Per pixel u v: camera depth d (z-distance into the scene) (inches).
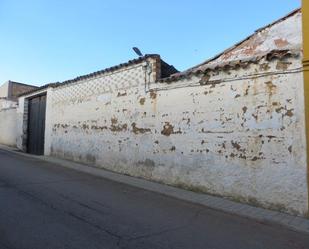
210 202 340.5
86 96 596.4
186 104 403.5
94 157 565.3
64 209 291.9
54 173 491.8
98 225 252.2
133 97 485.1
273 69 322.3
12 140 971.3
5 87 1254.3
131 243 219.1
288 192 306.0
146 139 458.9
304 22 302.2
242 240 238.5
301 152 299.3
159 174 435.5
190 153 395.5
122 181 442.9
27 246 204.2
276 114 318.3
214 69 367.6
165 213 299.4
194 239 235.0
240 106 346.9
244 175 340.2
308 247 230.5
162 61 464.4
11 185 382.3
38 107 804.6
